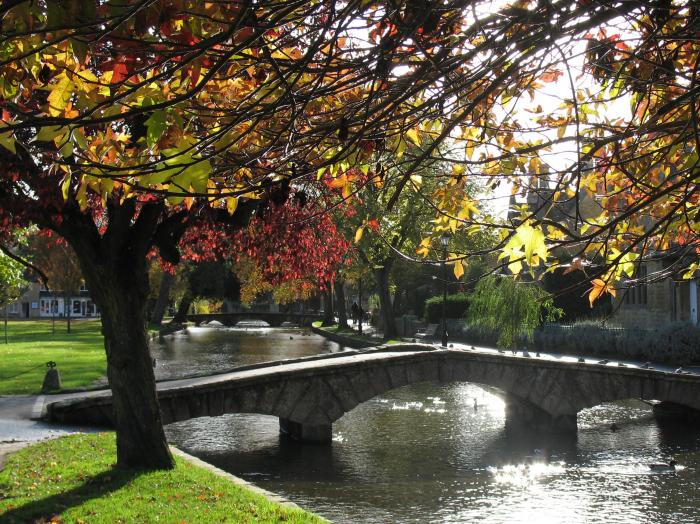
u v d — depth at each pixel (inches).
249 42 98.0
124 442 460.1
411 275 2028.8
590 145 191.9
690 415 881.5
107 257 451.2
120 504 373.7
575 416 824.9
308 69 112.4
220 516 354.0
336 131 142.6
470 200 197.0
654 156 195.8
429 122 162.1
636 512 502.0
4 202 376.8
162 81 117.6
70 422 659.4
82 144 103.4
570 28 111.2
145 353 463.2
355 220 1011.9
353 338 1878.7
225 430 826.2
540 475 611.8
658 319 1429.6
